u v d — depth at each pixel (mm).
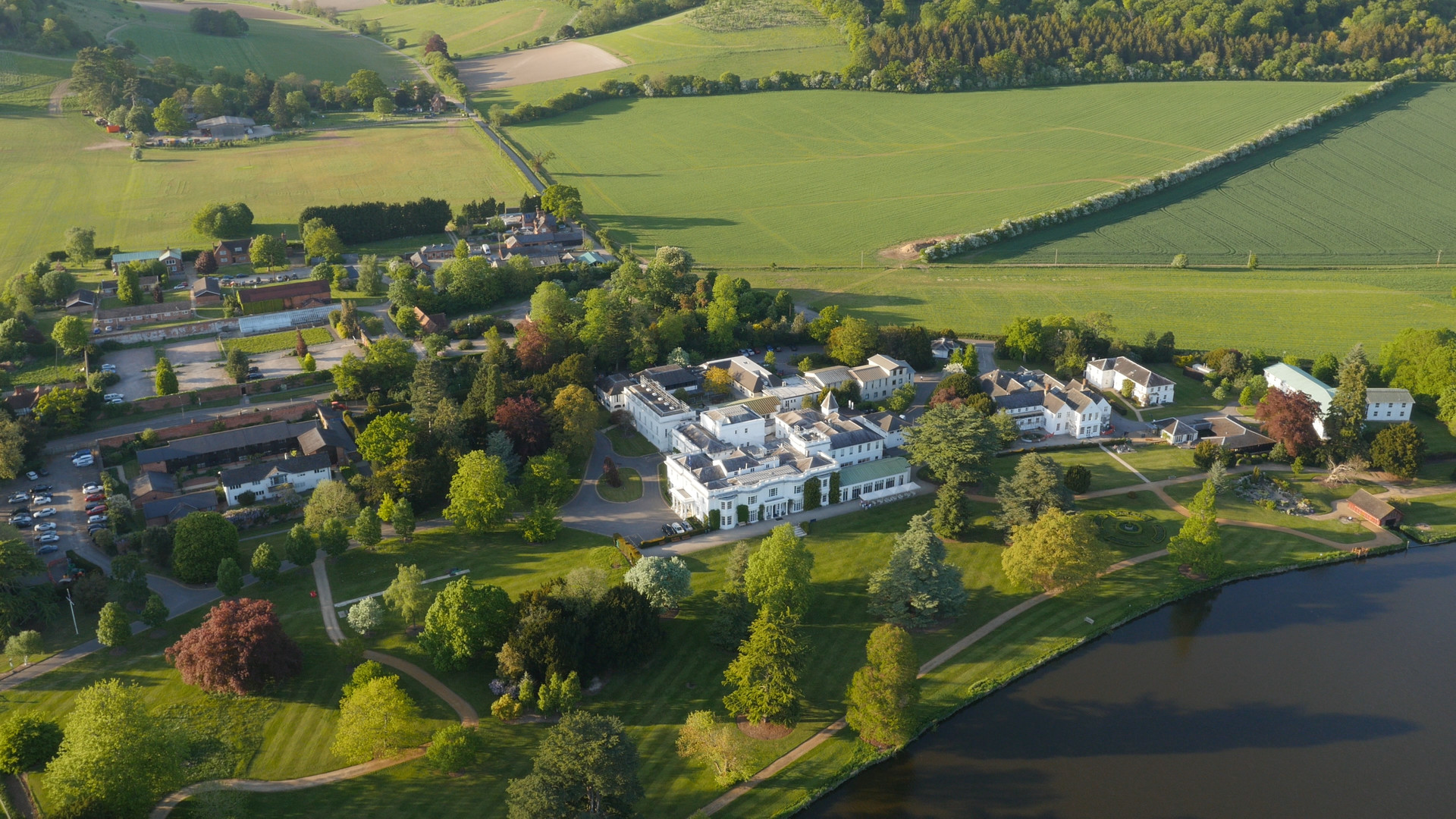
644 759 165000
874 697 166750
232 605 179375
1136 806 158875
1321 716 176625
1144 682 184875
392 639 190875
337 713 172000
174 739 156625
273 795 155625
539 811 142750
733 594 190875
